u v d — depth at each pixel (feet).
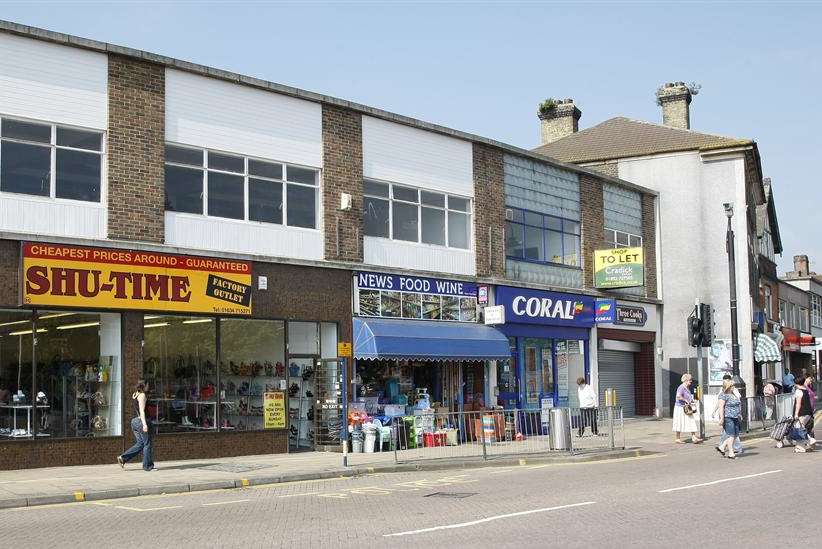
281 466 61.87
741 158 119.14
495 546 31.19
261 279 71.72
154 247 65.26
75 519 40.24
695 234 120.88
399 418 72.08
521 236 97.91
